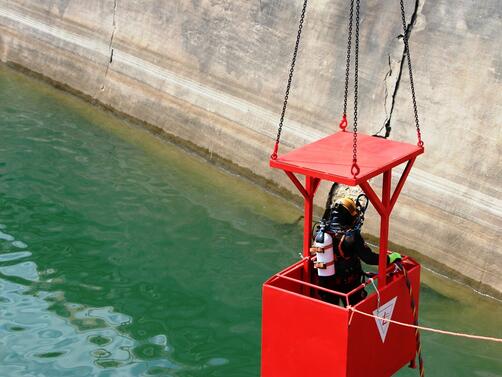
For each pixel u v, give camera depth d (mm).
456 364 9031
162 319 9938
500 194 10109
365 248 7133
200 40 14242
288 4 12680
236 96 13555
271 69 12992
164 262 11117
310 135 12336
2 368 9039
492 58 10234
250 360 9203
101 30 16359
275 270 10836
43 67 17641
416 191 10906
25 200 12727
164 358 9242
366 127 11586
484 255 10195
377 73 11453
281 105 12820
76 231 11891
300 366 6895
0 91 17094
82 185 13195
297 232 11734
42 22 17766
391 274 7406
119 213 12352
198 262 11086
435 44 10812
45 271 10938
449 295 10227
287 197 12648
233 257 11172
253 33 13242
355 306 6645
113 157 14164
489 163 10242
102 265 11062
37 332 9680
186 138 14375
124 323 9867
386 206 6840
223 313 10039
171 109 14695
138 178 13414
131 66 15625
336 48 12023
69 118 15820
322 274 7160
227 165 13609
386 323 7070
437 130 10781
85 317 9977
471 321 9727
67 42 17109
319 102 12258
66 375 8961
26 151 14344
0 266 11016
